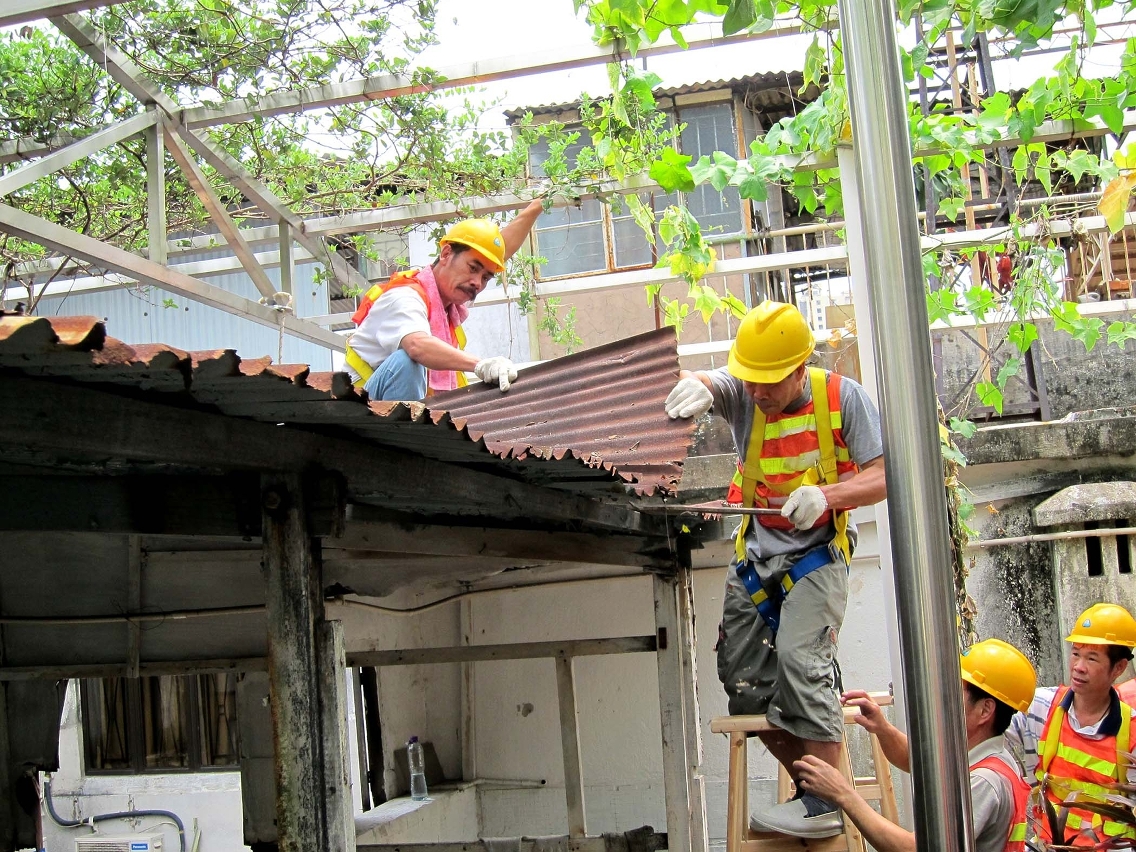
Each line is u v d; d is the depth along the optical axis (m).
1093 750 4.87
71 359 1.79
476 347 12.69
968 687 3.87
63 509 2.87
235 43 6.23
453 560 5.72
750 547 4.36
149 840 9.50
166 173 7.05
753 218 13.22
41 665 5.27
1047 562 7.59
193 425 2.40
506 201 7.11
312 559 2.80
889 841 3.54
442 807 8.23
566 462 3.25
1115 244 11.52
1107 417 8.46
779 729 4.42
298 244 7.48
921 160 6.29
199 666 5.16
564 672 6.36
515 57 5.75
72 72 6.52
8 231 4.95
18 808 5.75
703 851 5.57
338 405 2.35
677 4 5.05
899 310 2.28
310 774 2.70
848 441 4.24
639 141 6.32
